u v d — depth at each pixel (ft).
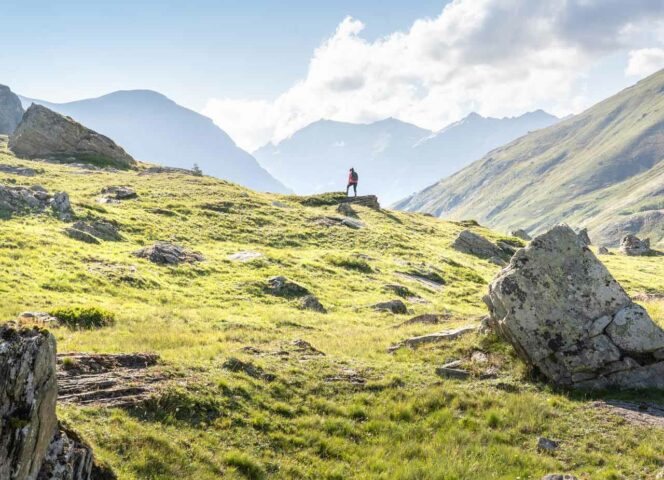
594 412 59.77
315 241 225.56
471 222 376.89
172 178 326.44
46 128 360.48
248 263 168.86
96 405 47.39
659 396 63.46
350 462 48.96
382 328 111.24
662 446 51.24
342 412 57.62
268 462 46.26
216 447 46.50
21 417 27.91
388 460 49.34
